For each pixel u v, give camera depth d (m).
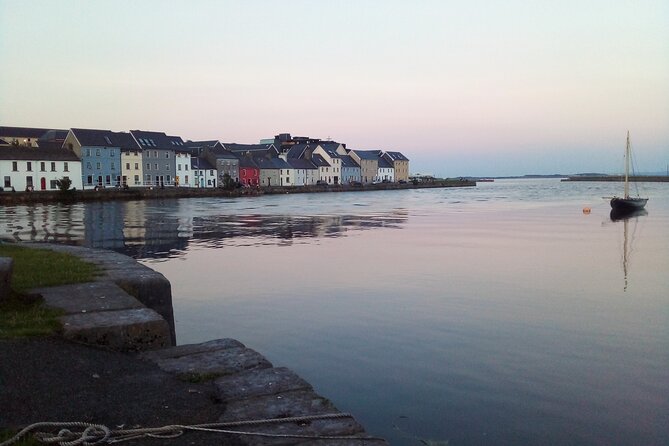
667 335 12.84
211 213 57.00
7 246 17.47
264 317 14.58
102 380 6.65
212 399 6.17
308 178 139.50
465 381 9.83
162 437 5.24
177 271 22.06
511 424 8.12
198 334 13.05
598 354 11.41
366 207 68.38
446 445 7.49
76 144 93.31
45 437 5.09
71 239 33.56
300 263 24.02
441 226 42.31
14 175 84.44
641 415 8.47
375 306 15.73
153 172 104.50
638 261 24.59
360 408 8.68
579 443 7.59
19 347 7.16
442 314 14.79
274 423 5.56
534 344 12.08
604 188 158.75
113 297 9.84
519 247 29.44
